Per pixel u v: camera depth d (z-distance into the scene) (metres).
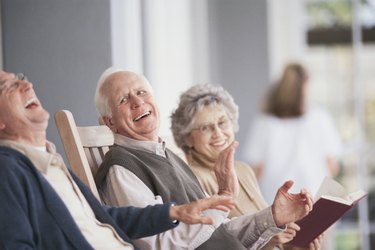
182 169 4.09
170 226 3.38
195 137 4.38
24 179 3.11
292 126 8.15
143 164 3.77
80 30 5.33
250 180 4.51
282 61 10.09
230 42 9.99
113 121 3.93
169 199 3.76
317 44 10.49
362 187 9.86
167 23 8.23
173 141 4.43
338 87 10.49
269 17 10.02
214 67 9.97
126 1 5.69
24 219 3.06
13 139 3.22
